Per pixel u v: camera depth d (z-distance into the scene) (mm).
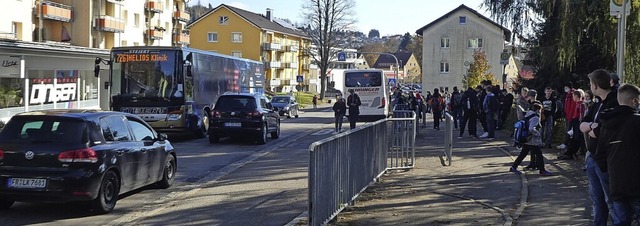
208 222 8633
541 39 21672
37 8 41375
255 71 35344
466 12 66812
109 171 9344
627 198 5613
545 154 15391
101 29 47375
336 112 26531
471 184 11148
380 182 11500
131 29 54969
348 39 72438
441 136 22734
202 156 17312
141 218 8938
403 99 31281
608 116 5727
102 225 8477
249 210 9469
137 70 22016
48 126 9133
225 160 16312
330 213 7828
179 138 24016
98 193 9039
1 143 8984
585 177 11664
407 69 127500
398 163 13328
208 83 25266
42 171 8812
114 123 10008
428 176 12273
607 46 17969
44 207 9656
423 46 68375
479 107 22625
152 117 21766
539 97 22891
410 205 9242
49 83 34250
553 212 8484
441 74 68000
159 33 59594
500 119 24594
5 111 29844
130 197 10680
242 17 84438
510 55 24625
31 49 30000
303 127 31922
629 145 5562
